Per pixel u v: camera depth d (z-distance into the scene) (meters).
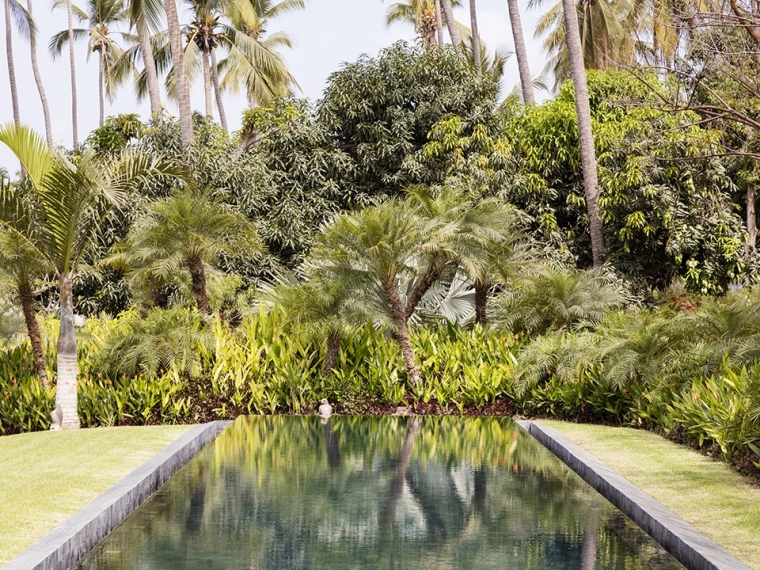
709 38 9.73
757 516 5.38
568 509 5.76
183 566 4.38
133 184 11.16
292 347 12.57
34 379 11.66
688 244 16.97
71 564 4.47
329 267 12.23
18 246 10.68
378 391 12.35
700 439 8.09
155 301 15.59
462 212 12.82
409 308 12.80
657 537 4.93
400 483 6.66
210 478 6.91
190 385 11.99
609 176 17.38
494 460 7.82
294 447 8.70
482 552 4.62
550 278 13.00
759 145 12.56
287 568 4.32
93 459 7.45
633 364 10.22
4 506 5.53
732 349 9.38
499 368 12.06
